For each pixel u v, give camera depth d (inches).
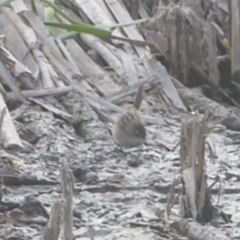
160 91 595.8
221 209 440.1
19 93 551.5
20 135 516.7
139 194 453.4
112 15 636.1
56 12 614.5
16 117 532.7
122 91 579.8
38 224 414.9
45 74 571.2
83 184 464.1
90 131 528.7
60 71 579.2
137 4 657.6
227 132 552.4
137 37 628.4
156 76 594.6
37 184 458.6
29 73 565.9
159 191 460.4
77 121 539.2
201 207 423.2
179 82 617.9
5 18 601.6
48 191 450.6
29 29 597.9
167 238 409.7
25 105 548.1
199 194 422.9
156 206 439.2
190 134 422.9
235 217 432.5
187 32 629.9
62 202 369.4
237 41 628.4
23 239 398.6
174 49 631.2
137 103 569.9
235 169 493.7
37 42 589.0
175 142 530.9
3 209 426.6
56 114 543.2
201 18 644.1
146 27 639.1
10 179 457.1
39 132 518.9
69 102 554.3
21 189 452.1
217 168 491.8
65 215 369.7
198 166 422.6
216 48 627.5
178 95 597.0
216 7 658.8
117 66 600.7
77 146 512.7
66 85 572.4
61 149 503.8
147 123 558.3
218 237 401.7
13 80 554.6
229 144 535.2
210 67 624.4
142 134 509.7
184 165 426.9
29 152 497.0
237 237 410.0
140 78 596.7
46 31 597.9
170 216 425.1
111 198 448.5
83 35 617.3
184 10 628.4
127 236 409.1
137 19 658.2
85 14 631.8
